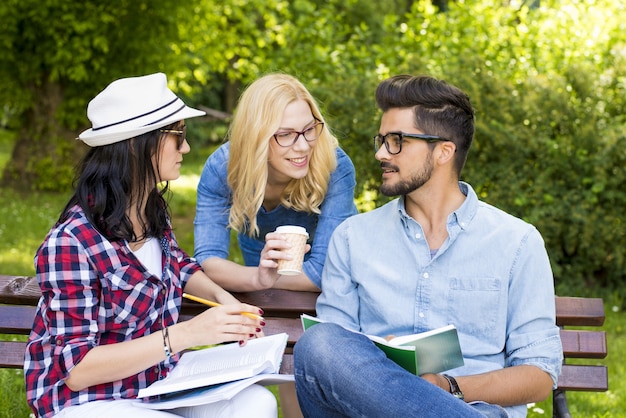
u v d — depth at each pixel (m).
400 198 3.49
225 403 3.06
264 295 3.79
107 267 3.03
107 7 14.35
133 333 3.13
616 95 8.29
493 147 8.21
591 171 7.98
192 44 15.71
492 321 3.32
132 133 3.08
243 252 4.39
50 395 3.01
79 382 2.95
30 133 15.77
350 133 8.45
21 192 15.45
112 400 3.06
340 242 3.57
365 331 3.50
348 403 2.93
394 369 2.90
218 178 3.94
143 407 3.01
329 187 3.96
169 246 3.33
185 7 14.41
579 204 7.98
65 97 15.52
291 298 3.79
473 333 3.34
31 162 15.67
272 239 3.40
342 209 3.97
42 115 15.65
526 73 8.91
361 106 8.40
